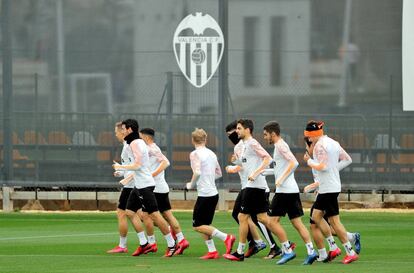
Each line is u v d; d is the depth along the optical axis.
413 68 68.50
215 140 69.50
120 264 45.19
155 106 69.62
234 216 48.31
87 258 47.81
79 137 70.19
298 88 69.12
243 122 46.56
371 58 68.88
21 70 70.44
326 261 45.91
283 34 69.06
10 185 70.88
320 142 45.06
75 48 70.00
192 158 47.06
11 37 70.38
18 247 52.62
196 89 69.38
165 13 69.44
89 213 70.56
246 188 46.34
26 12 70.25
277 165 45.62
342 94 68.94
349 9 68.75
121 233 50.31
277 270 42.53
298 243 54.38
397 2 68.50
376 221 64.94
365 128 69.00
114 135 69.88
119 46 69.75
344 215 67.69
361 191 70.19
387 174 69.00
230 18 69.25
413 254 49.47
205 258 47.44
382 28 68.69
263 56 69.19
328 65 68.94
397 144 68.88
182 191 70.38
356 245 48.22
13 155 70.81
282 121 69.19
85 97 70.06
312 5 68.88
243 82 69.25
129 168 48.16
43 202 72.19
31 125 70.50
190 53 69.38
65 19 70.06
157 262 46.06
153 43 69.62
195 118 69.44
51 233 59.44
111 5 69.75
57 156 70.44
